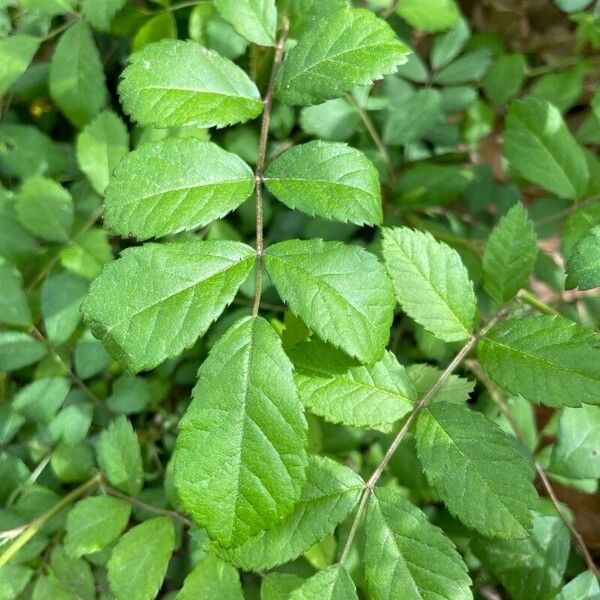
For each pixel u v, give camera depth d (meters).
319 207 0.12
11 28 0.20
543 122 0.18
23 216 0.18
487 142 0.26
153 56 0.12
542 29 0.25
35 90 0.21
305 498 0.12
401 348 0.20
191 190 0.12
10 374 0.20
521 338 0.13
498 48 0.23
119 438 0.17
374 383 0.13
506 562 0.16
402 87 0.22
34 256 0.19
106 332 0.11
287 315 0.15
